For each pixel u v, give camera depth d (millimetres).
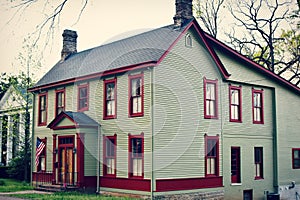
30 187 22734
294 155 25047
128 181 18672
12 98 32781
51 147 23594
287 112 24891
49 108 24391
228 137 21312
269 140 23766
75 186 19984
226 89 21594
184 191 18516
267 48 36906
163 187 17734
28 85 30812
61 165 21562
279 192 23484
